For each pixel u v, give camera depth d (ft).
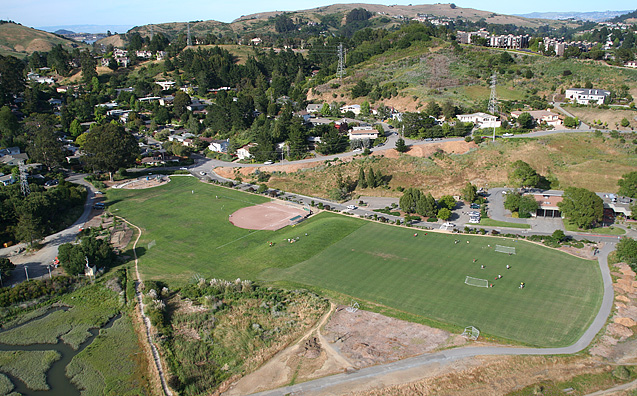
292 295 306.55
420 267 341.82
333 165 574.15
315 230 411.75
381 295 304.50
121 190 542.98
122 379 235.20
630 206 416.05
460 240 387.75
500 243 378.94
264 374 235.20
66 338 271.28
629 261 333.83
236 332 270.05
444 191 499.92
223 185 558.15
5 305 299.38
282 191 533.14
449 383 223.71
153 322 275.59
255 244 392.47
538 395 214.28
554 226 411.95
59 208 449.48
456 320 273.75
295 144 625.00
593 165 520.83
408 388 221.25
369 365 237.86
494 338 255.50
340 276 331.77
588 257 349.41
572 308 283.18
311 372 234.58
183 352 253.24
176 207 485.97
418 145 600.80
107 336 271.49
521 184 483.10
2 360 252.21
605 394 215.10
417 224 424.87
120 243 396.78
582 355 239.91
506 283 314.96
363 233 407.23
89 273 337.31
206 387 227.40
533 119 650.02
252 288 315.78
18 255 374.43
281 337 264.11
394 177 538.06
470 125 650.02
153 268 351.46
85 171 604.90
